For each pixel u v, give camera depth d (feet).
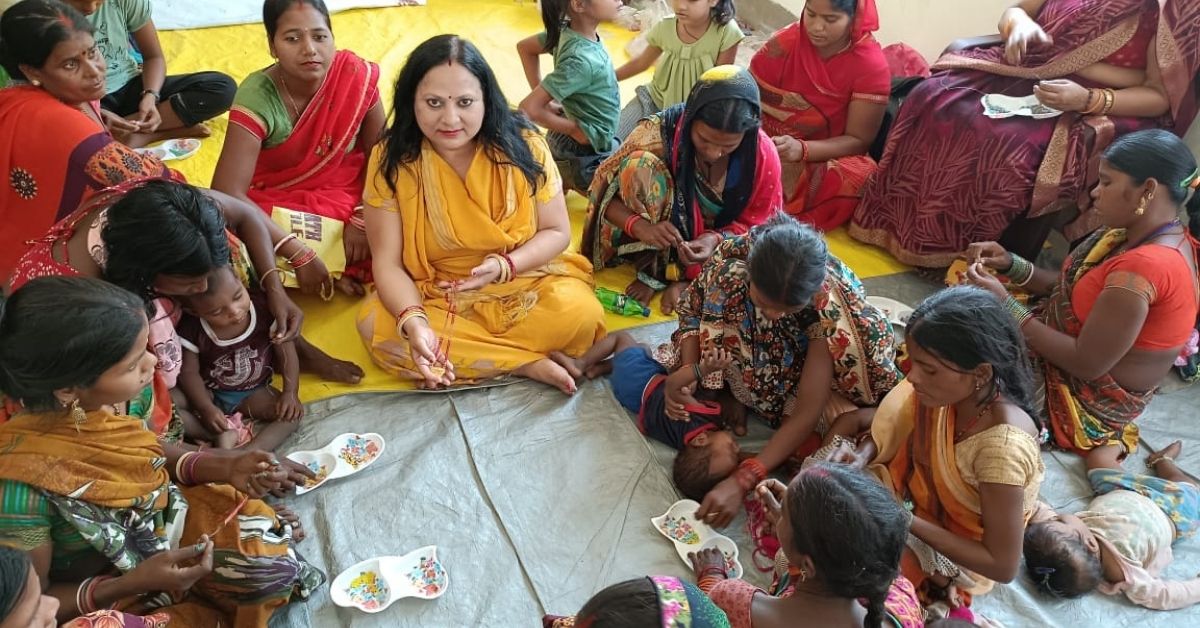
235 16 17.52
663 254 11.52
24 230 9.33
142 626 5.86
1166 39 10.90
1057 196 11.35
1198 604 7.88
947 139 11.89
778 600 5.60
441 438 9.29
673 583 4.42
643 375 9.50
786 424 8.52
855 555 5.11
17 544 5.78
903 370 9.34
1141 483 8.67
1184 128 11.47
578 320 10.10
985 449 6.54
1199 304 9.61
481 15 18.76
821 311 8.13
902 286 12.25
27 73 9.14
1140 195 8.11
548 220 10.27
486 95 9.28
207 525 6.97
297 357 9.71
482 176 9.66
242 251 8.93
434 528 8.33
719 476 8.47
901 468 7.55
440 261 10.19
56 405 5.76
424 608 7.59
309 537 8.18
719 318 8.66
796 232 7.52
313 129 11.03
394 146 9.47
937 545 6.88
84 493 5.94
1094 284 8.65
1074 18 11.64
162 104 13.75
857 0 12.05
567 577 7.92
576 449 9.23
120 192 7.83
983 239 11.86
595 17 12.59
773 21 18.69
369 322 9.96
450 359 9.89
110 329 5.63
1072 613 7.78
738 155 10.54
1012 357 6.38
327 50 10.53
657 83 14.15
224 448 8.64
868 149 13.35
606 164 11.28
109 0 12.96
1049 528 7.79
